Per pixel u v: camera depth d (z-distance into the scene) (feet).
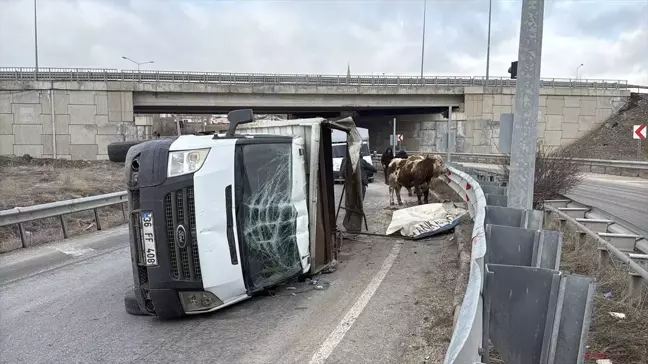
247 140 20.48
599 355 13.53
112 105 139.54
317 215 25.02
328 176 28.86
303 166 23.62
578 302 11.12
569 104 165.89
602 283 19.57
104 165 119.75
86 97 138.62
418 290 22.59
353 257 29.68
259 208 20.58
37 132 138.41
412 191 65.26
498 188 33.73
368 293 22.33
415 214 37.11
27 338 17.76
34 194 55.62
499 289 11.80
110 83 138.51
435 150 174.40
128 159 18.93
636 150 136.56
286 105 152.87
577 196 56.85
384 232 37.52
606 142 148.66
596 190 64.59
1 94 136.87
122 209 46.65
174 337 17.69
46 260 30.12
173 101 145.59
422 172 48.21
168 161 18.34
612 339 14.29
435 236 35.17
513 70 40.27
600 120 167.22
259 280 20.52
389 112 192.24
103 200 42.60
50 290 23.75
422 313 19.48
